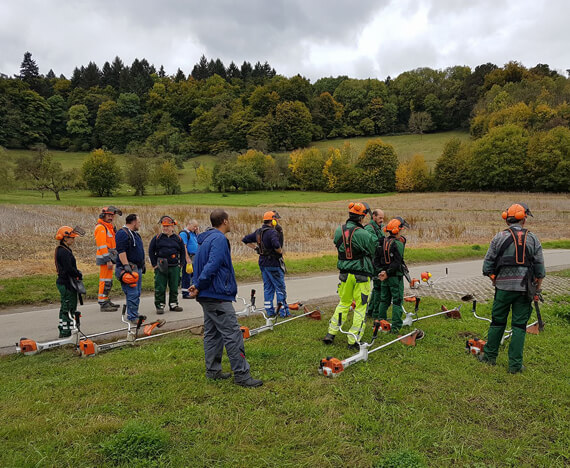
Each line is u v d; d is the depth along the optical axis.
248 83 158.75
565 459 3.36
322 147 114.81
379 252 6.49
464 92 116.88
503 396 4.39
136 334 6.03
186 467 3.09
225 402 4.13
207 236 4.61
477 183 68.69
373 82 131.25
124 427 3.45
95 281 10.23
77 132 123.50
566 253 17.69
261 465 3.14
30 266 12.44
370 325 7.10
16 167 64.38
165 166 77.50
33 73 147.00
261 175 86.88
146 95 142.12
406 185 75.12
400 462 3.12
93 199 62.09
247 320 7.27
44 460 3.11
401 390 4.43
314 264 13.62
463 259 16.11
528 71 113.62
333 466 3.16
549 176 60.72
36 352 5.56
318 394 4.32
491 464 3.24
